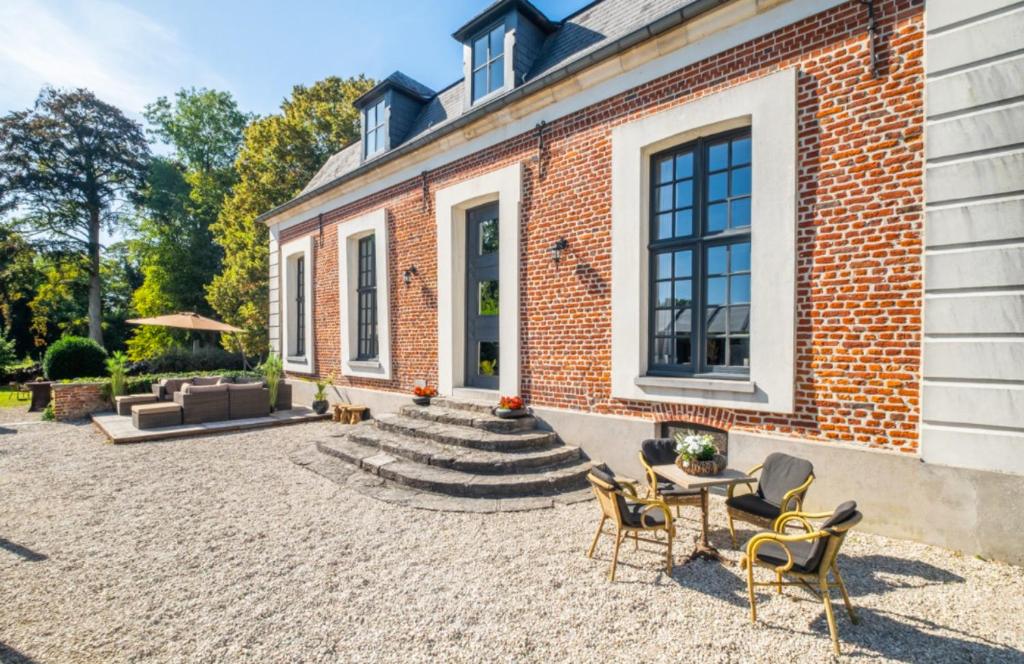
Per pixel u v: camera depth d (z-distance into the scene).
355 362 10.62
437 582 3.46
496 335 8.18
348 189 10.86
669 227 5.85
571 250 6.57
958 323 3.80
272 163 21.31
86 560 3.85
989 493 3.69
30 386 12.55
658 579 3.48
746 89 4.98
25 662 2.55
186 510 5.00
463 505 5.03
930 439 3.94
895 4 4.20
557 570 3.63
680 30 5.41
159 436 8.48
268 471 6.47
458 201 8.18
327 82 22.08
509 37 7.57
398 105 10.26
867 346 4.32
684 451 4.01
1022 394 3.56
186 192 28.59
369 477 6.03
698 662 2.53
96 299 27.31
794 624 2.88
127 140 27.89
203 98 29.34
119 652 2.65
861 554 3.82
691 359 5.59
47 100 26.23
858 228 4.38
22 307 26.70
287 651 2.66
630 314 5.90
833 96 4.52
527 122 7.15
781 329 4.73
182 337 26.45
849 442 4.40
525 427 6.70
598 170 6.30
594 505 5.08
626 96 6.03
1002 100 3.67
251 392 10.27
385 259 9.78
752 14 4.99
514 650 2.65
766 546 3.19
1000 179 3.66
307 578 3.53
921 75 4.07
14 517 4.82
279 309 13.59
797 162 4.71
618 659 2.56
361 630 2.86
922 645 2.66
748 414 5.02
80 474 6.37
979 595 3.18
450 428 6.84
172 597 3.26
